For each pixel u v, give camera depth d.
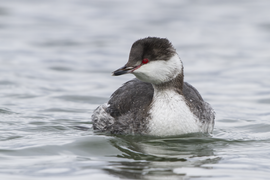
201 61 21.61
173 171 8.53
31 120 12.83
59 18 31.45
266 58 21.77
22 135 11.15
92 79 18.58
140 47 10.66
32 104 14.80
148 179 8.10
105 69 20.22
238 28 28.56
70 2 36.59
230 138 11.20
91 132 11.64
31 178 8.13
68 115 13.70
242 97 16.16
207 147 10.34
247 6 35.09
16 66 20.20
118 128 11.35
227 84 17.89
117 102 11.81
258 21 30.14
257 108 14.80
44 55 22.42
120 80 18.53
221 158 9.44
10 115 13.27
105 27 29.00
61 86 17.39
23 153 9.59
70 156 9.48
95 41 25.56
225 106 15.11
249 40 25.64
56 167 8.73
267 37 26.17
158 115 10.82
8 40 25.08
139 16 32.00
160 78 10.77
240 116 13.89
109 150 9.95
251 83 17.91
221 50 23.64
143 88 11.90
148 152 9.87
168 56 10.70
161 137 10.88
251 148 10.27
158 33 27.28
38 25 29.30
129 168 8.71
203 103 11.82
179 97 10.90
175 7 35.03
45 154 9.57
